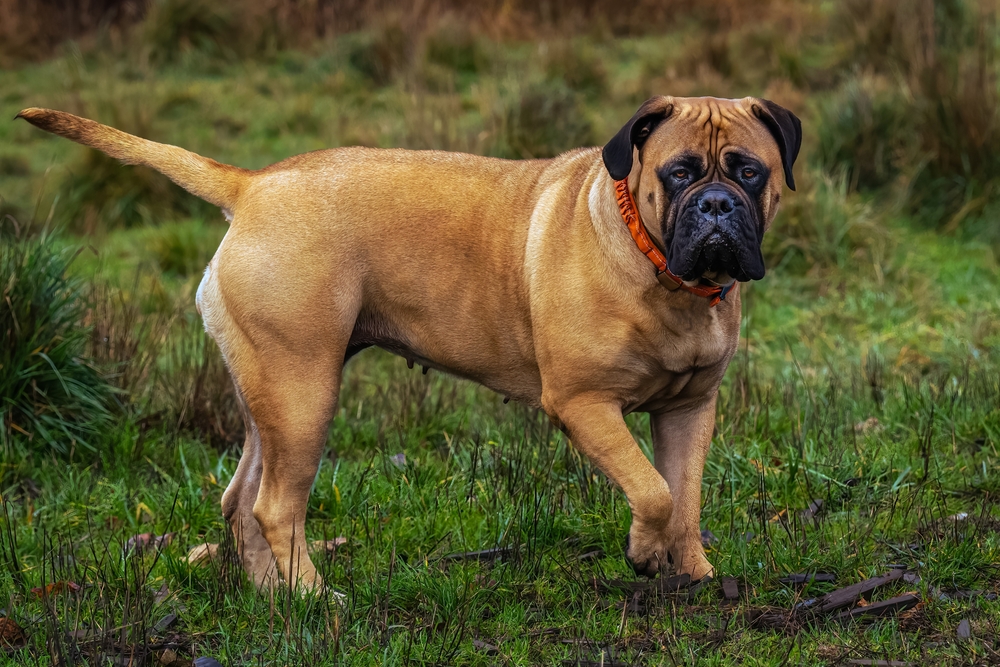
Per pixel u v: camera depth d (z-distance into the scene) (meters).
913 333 10.60
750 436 8.13
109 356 9.22
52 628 5.29
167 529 6.85
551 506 6.81
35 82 19.42
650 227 5.51
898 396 8.73
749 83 18.25
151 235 13.92
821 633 5.32
